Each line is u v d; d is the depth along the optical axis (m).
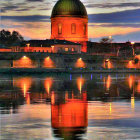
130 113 34.78
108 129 28.02
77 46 179.38
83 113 34.78
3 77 109.19
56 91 58.78
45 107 38.91
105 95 52.12
